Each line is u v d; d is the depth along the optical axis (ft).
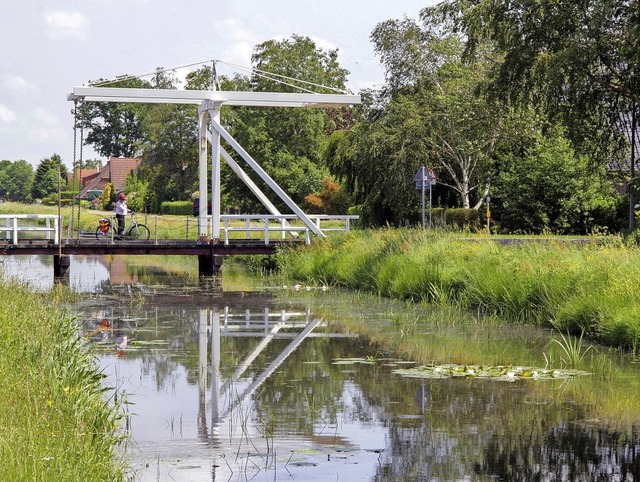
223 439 30.42
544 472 26.61
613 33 116.67
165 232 178.81
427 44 174.70
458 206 173.27
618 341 48.39
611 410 34.12
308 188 228.02
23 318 40.42
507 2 119.75
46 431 23.65
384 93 178.70
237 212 235.40
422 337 52.60
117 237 110.32
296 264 99.14
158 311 67.72
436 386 38.60
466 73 163.22
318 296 78.18
